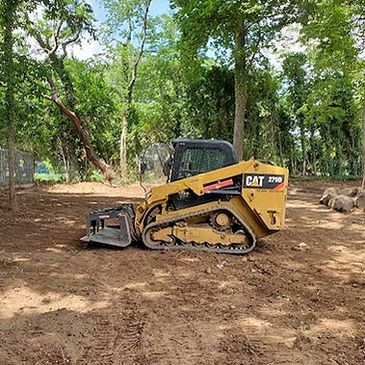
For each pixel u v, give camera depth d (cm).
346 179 2602
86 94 2762
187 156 782
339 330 459
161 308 509
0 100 1178
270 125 2656
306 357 397
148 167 838
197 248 762
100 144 2909
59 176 2853
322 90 1934
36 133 2500
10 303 508
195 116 2603
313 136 2830
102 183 2397
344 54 1534
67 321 465
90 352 402
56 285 571
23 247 768
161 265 679
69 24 1337
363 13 1423
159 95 2988
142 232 768
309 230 1041
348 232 1027
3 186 1880
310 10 1672
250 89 2383
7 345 410
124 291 562
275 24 1822
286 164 2841
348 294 577
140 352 403
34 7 1209
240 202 768
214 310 507
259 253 782
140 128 2959
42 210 1247
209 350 408
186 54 1955
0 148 1902
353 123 2684
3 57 1072
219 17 1825
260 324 470
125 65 2955
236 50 1892
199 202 776
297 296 564
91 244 793
